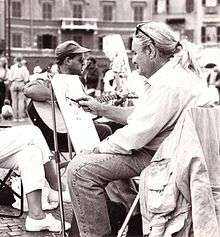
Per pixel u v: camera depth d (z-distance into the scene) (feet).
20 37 262.26
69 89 18.37
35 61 263.08
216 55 64.18
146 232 13.78
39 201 19.08
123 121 16.92
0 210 22.09
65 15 268.21
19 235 18.65
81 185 14.90
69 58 22.18
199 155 12.93
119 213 17.74
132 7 275.59
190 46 15.06
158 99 13.99
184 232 13.35
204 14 264.72
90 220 14.97
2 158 18.95
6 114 71.82
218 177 13.52
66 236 18.01
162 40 14.70
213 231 12.78
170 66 14.52
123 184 17.99
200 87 14.37
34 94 21.81
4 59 80.84
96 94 45.24
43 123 22.16
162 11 273.54
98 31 273.33
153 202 13.39
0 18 250.37
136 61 15.21
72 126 18.02
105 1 272.72
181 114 13.82
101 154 15.10
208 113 13.51
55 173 19.34
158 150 13.70
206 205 12.82
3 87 77.61
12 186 22.56
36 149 18.83
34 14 264.52
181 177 13.04
